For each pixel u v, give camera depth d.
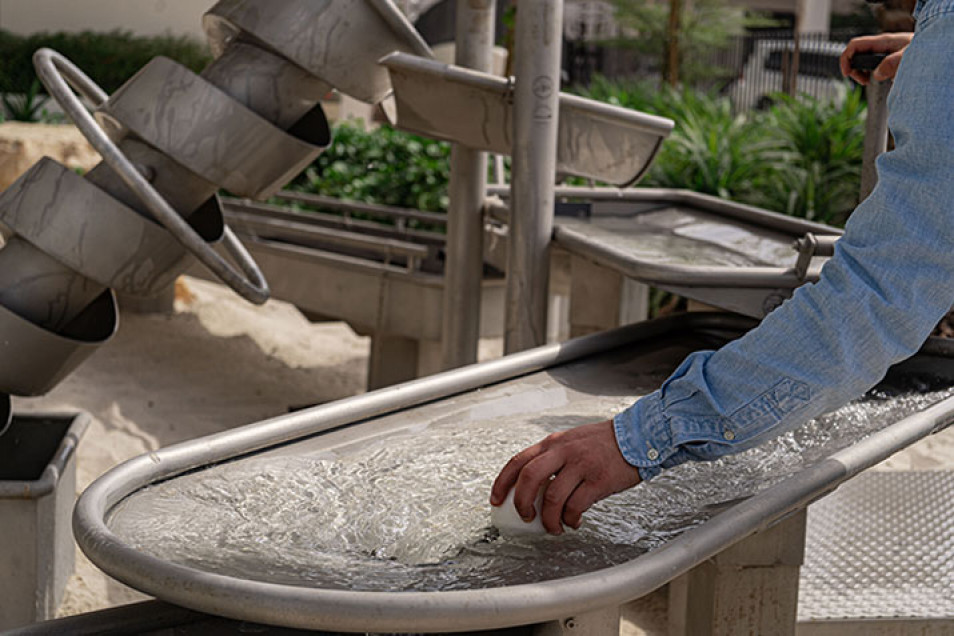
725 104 6.35
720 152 5.46
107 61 10.91
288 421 1.45
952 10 1.02
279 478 1.31
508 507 1.14
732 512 1.06
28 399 4.29
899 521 2.50
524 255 2.49
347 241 4.48
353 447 1.45
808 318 1.11
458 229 3.15
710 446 1.15
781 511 1.10
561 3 2.41
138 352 5.28
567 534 1.15
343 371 5.47
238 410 4.64
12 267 2.55
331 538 1.15
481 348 5.66
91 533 1.02
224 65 2.60
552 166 2.47
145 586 0.95
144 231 2.51
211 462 1.34
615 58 13.44
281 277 4.82
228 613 0.91
